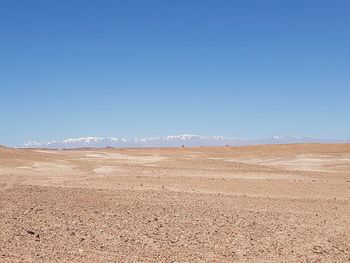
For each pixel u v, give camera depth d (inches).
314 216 688.4
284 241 514.3
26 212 645.3
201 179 1191.6
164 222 602.9
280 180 1187.3
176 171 1392.7
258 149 2524.6
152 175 1306.6
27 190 909.8
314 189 1036.5
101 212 665.0
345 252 471.8
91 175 1314.0
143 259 427.8
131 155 2158.0
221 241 506.9
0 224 554.6
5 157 1654.8
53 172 1389.0
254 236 535.5
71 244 475.5
